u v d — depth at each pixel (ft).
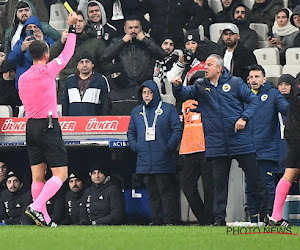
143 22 168.96
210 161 130.93
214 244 68.59
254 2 182.60
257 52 166.61
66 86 147.74
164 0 165.17
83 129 141.38
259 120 126.11
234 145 118.11
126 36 152.76
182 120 134.21
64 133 141.90
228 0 176.76
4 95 156.56
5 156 149.69
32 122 111.45
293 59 164.25
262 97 126.41
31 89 110.11
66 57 112.27
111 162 146.61
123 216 139.85
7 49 172.04
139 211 145.89
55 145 111.65
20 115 153.79
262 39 179.11
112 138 140.15
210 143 119.14
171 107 134.41
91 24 156.15
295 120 109.19
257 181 118.93
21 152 148.87
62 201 144.36
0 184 150.71
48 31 169.78
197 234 86.94
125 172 146.30
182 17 165.58
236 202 137.49
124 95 145.18
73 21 112.78
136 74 152.35
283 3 182.29
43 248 62.18
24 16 168.86
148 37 158.10
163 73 153.79
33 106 110.83
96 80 146.92
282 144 132.87
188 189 134.21
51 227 111.24
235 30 145.38
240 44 145.89
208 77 118.52
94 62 154.20
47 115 111.14
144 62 153.07
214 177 120.47
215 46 148.36
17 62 155.84
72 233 88.28
